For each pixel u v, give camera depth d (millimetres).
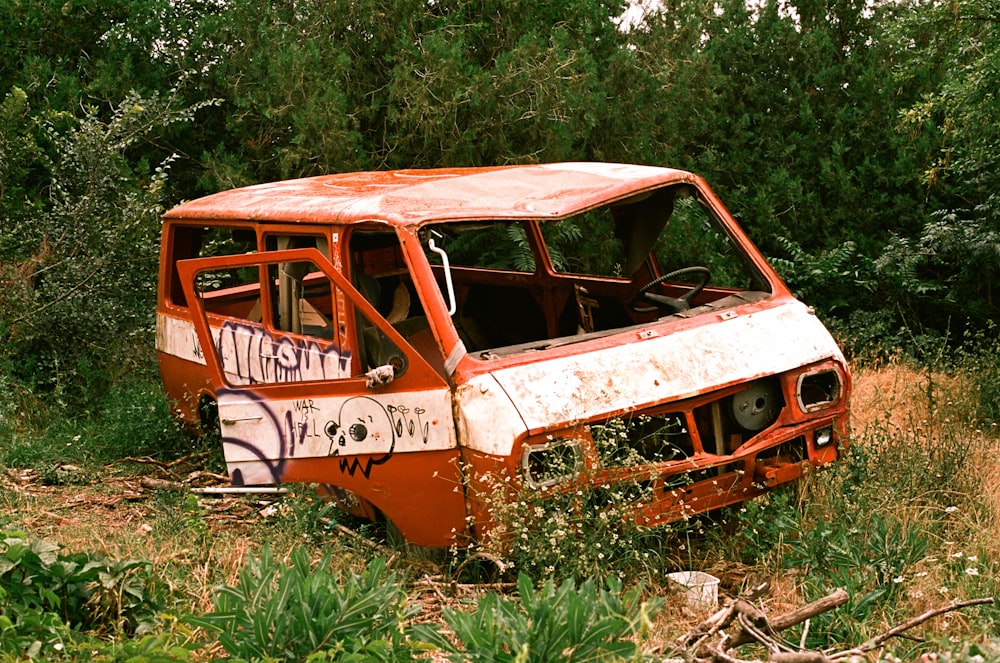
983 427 7836
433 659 4004
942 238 10883
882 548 4789
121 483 7082
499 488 4691
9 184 9570
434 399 4977
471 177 6012
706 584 4746
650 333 5410
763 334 5586
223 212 6777
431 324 5121
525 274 7305
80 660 3670
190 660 3793
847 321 12180
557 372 5012
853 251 12078
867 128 13195
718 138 13695
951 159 12219
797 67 13984
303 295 6250
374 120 11180
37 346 9117
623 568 4906
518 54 10555
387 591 3746
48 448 7508
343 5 11016
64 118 10422
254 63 11141
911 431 7574
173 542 5395
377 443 5172
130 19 11523
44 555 4141
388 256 6508
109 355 9117
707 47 13781
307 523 5570
